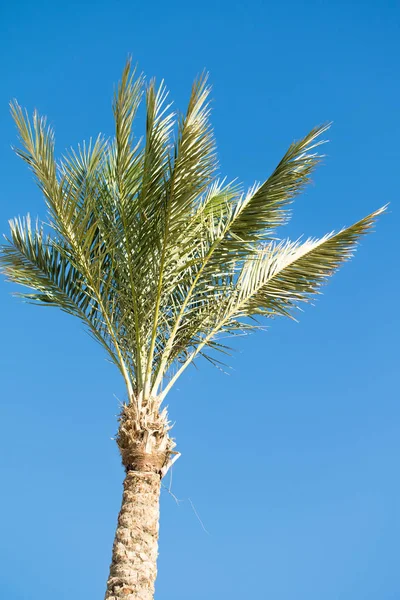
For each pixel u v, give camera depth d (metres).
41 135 7.30
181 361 8.38
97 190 8.03
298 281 8.13
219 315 8.39
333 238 7.90
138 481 7.37
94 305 8.29
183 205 7.19
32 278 8.25
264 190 7.32
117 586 6.84
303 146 7.04
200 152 6.79
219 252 7.75
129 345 8.02
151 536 7.16
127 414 7.68
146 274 7.88
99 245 7.90
